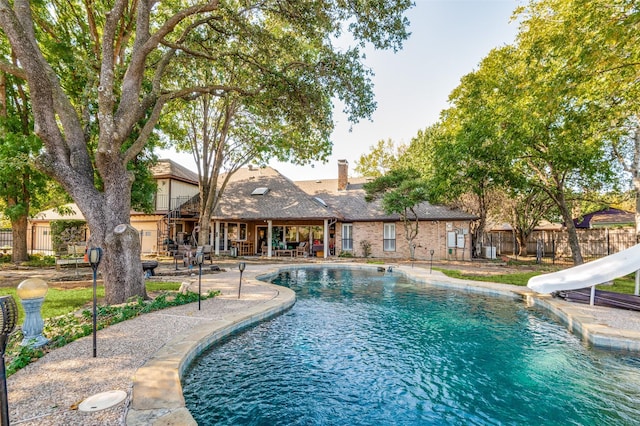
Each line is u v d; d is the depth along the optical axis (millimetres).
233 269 16547
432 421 4238
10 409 3354
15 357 4688
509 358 6250
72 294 9289
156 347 5246
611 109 9945
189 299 8750
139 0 8898
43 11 13625
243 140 21391
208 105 19969
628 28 6922
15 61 14477
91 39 13961
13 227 16734
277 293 10297
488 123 13234
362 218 24531
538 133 12172
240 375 5422
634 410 4516
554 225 31969
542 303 9742
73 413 3295
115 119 8320
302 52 12867
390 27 9992
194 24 10211
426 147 30047
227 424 4062
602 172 13883
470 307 10016
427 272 15852
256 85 13445
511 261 21266
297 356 6230
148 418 3221
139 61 8570
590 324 7078
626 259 8492
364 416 4328
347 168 28922
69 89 13086
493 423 4195
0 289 9781
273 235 27469
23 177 15555
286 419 4211
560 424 4199
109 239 8047
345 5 9734
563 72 8641
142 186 15859
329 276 16359
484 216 23016
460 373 5641
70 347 5188
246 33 10969
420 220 23266
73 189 8016
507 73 14797
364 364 5949
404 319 8734
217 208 24875
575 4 8094
